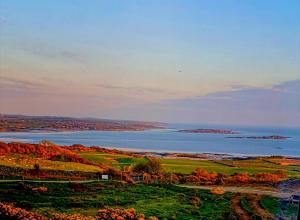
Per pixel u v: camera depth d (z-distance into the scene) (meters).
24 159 51.47
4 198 39.16
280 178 49.34
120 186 46.59
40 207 38.44
